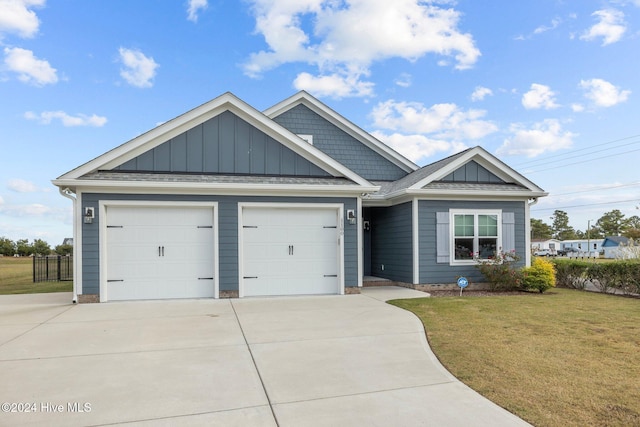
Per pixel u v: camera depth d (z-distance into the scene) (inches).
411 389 166.9
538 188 496.7
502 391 163.8
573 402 152.6
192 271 400.5
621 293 453.7
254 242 417.1
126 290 387.5
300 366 195.8
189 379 177.9
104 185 371.9
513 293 452.1
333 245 435.5
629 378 178.1
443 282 475.8
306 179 434.3
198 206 401.7
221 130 421.4
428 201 475.2
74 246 374.9
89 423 136.5
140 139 398.0
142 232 392.2
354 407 149.3
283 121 579.2
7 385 170.7
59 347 226.8
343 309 341.1
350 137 596.7
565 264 526.6
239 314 320.2
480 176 506.6
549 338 246.7
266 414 143.6
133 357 209.2
